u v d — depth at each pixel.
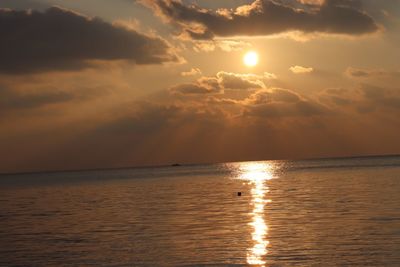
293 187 102.69
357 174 141.62
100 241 44.25
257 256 35.25
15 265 36.34
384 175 128.38
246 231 45.62
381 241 37.94
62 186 169.75
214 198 84.25
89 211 72.19
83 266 34.84
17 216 70.75
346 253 34.81
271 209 62.41
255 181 137.62
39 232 52.56
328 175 147.00
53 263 36.28
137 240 43.72
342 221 48.59
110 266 34.47
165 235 45.66
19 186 192.25
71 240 45.81
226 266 33.03
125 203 83.38
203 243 40.72
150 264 34.47
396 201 63.47
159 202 81.62
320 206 62.72
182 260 35.09
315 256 34.47
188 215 60.22
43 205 89.56
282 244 38.78
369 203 62.78
